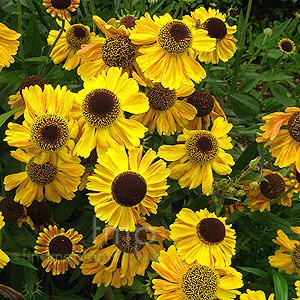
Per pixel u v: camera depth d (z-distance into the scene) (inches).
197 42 18.1
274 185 20.5
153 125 19.3
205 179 19.3
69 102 16.9
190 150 19.3
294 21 33.7
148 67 17.6
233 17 29.8
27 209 19.3
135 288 19.5
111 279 18.8
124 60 17.9
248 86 26.0
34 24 22.3
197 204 20.6
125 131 17.1
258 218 21.7
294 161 18.6
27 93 16.8
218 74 31.3
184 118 19.4
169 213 21.4
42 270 22.4
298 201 25.9
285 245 20.1
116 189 16.6
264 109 26.1
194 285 17.5
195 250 18.0
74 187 18.6
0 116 17.1
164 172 17.2
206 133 19.5
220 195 19.3
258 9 47.1
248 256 23.7
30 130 16.6
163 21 18.2
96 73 18.3
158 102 18.8
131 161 17.1
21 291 20.0
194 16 21.9
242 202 22.4
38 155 16.8
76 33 22.0
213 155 19.3
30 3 26.1
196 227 18.2
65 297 21.0
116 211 16.8
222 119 19.9
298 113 18.4
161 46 17.8
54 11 22.4
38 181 18.4
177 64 17.9
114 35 18.1
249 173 18.8
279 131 18.9
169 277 17.8
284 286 19.3
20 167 20.7
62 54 22.4
